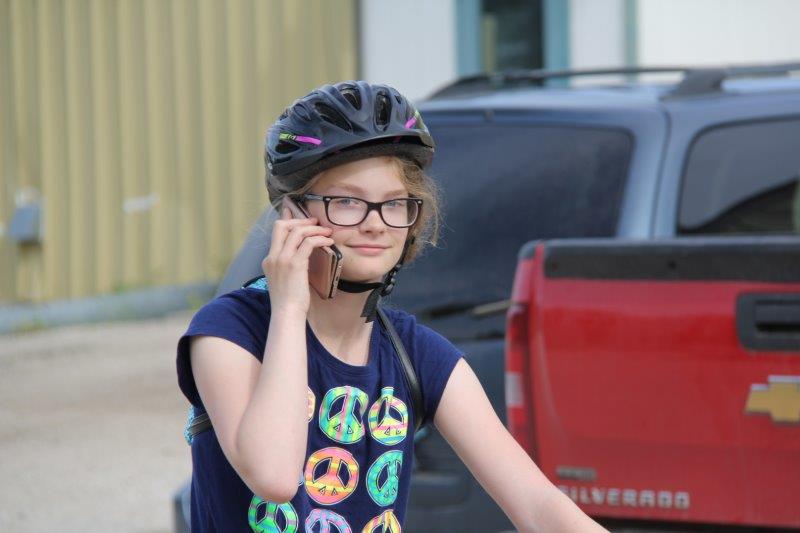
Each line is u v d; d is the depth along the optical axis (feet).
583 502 26.99
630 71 45.11
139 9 108.88
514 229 39.01
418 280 38.63
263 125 106.83
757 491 25.77
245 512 19.88
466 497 35.73
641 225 37.96
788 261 25.52
